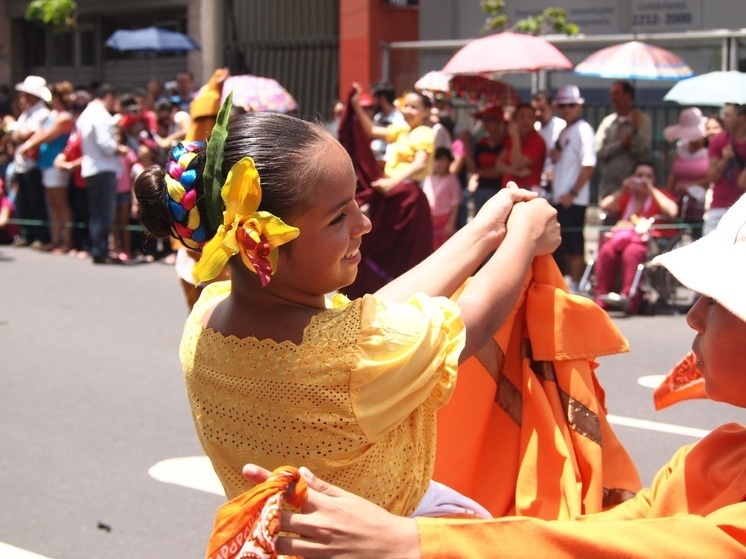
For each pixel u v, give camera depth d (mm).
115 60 20859
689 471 1778
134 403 6359
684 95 9102
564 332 2113
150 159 12508
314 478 1457
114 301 9922
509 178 9852
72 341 8141
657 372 7082
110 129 11977
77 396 6516
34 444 5574
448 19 14523
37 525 4543
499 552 1442
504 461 2164
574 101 9508
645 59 10305
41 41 22094
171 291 10477
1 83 22375
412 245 8148
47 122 12953
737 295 1525
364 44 14664
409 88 14164
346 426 1564
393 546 1434
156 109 13508
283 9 16641
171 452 5457
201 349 1658
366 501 1466
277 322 1598
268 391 1572
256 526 1420
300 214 1562
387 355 1571
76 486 4980
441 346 1647
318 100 16219
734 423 1802
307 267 1591
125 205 12438
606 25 13312
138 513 4676
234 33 17219
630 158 9766
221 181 1586
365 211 8133
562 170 9516
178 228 1660
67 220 13109
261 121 1605
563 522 1484
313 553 1432
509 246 1963
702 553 1431
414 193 8156
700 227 9180
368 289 8156
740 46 11273
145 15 20250
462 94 10914
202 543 4387
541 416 2115
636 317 8984
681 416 6031
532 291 2135
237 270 1632
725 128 9102
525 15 13898
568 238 9492
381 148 11656
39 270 11820
